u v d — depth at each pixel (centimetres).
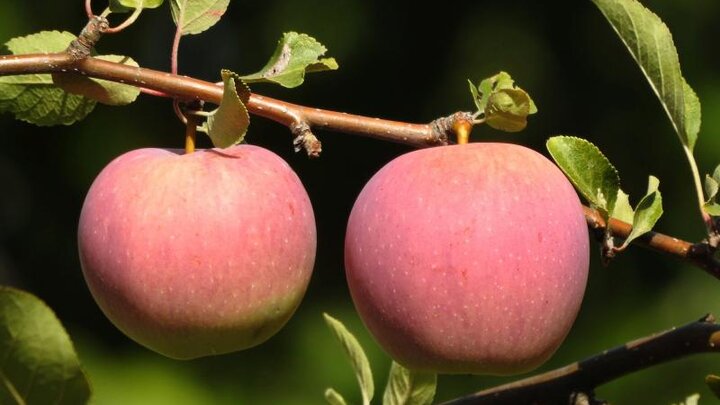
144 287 118
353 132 121
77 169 307
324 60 123
